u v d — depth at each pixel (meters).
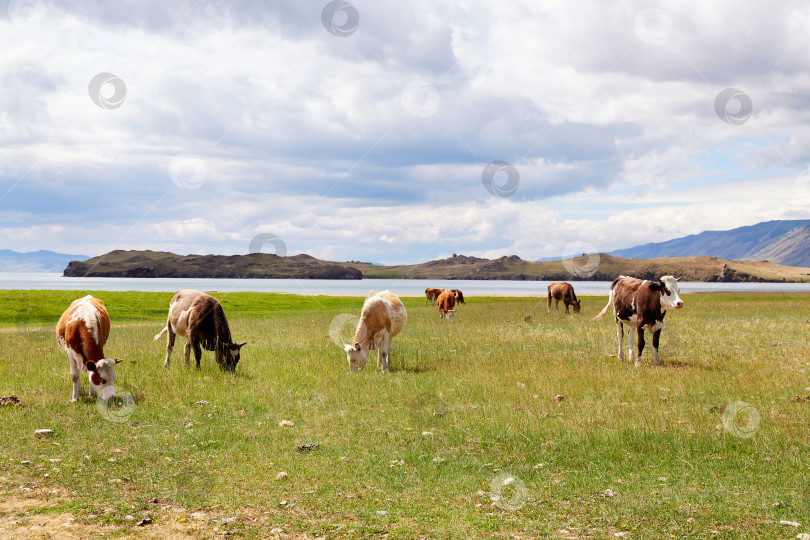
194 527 5.03
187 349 13.16
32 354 14.43
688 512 5.45
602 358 14.58
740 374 11.96
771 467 6.62
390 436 7.92
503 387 11.01
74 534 4.83
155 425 8.40
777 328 20.36
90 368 9.34
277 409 9.40
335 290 87.19
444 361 14.28
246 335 19.69
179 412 9.12
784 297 51.41
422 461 6.93
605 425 8.35
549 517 5.36
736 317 25.77
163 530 4.95
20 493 5.75
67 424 8.28
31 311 29.92
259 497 5.77
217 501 5.65
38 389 10.53
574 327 22.58
